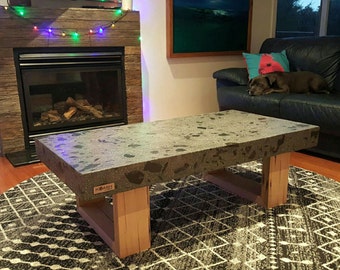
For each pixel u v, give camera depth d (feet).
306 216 5.84
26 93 9.22
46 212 6.06
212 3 12.23
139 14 10.60
